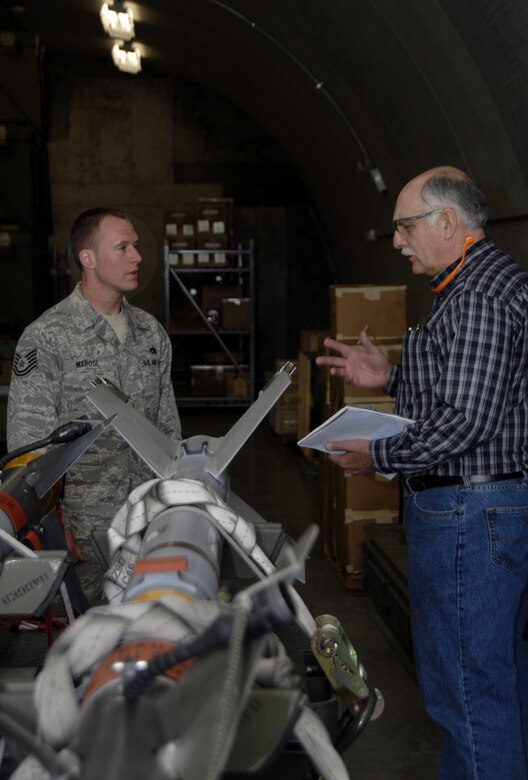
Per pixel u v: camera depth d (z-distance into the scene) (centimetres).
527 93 375
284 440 755
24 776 93
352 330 394
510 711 193
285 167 1059
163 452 151
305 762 112
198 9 744
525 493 194
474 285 191
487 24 376
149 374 251
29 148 762
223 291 957
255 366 1072
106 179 1045
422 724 290
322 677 151
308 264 1074
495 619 192
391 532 389
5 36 793
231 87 961
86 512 241
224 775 88
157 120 1042
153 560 108
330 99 692
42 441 149
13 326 776
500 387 186
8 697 101
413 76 499
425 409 202
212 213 930
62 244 1042
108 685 87
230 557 142
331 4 536
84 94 1031
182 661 82
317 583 432
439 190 198
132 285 242
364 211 782
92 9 837
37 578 129
